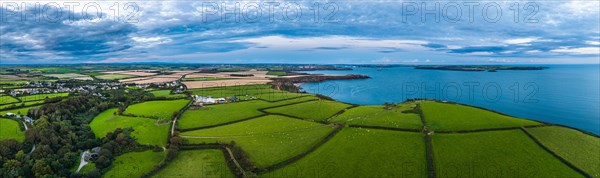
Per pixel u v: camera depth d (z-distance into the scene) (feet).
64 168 229.86
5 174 208.95
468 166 236.22
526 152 261.44
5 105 387.55
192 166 240.94
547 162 243.40
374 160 246.88
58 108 351.46
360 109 431.02
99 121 366.22
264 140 294.25
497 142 282.97
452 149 268.21
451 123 340.80
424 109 415.85
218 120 372.17
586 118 468.75
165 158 249.34
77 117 358.23
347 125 338.13
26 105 382.63
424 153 259.80
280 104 475.31
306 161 246.06
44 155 235.20
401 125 334.24
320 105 466.29
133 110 422.82
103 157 244.22
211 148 274.98
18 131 283.79
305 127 338.75
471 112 394.93
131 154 265.75
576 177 220.64
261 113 411.54
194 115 398.62
